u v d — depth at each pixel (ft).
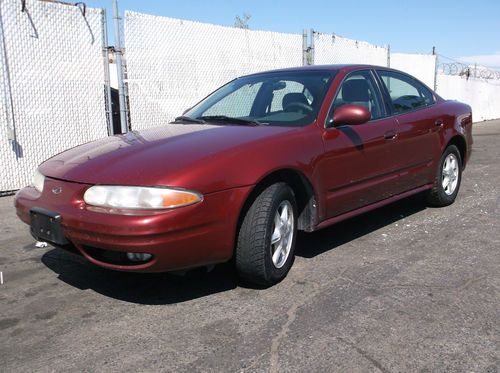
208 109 15.65
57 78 23.71
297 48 35.04
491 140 44.21
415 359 8.86
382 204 15.47
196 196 10.19
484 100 72.28
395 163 15.57
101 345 9.51
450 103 19.31
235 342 9.52
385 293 11.55
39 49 23.00
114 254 10.48
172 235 9.96
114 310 10.96
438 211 18.78
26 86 22.72
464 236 15.75
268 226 11.34
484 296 11.35
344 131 13.67
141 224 9.75
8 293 11.93
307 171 12.30
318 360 8.86
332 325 10.09
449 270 12.93
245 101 15.33
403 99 16.99
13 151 22.61
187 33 28.35
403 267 13.17
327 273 12.80
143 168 10.46
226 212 10.61
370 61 43.27
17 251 15.01
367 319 10.31
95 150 12.21
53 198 11.11
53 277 12.86
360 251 14.47
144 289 12.03
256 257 11.28
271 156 11.50
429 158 17.43
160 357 9.06
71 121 24.35
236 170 10.81
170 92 27.84
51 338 9.80
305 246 14.98
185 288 12.02
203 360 8.93
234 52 30.91
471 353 9.04
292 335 9.72
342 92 14.46
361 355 9.00
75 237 10.43
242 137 11.91
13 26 22.09
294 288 11.91
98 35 24.91
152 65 26.99
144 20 26.45
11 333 10.01
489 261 13.55
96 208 10.28
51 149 23.77
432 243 15.12
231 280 12.44
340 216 13.85
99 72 25.14
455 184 19.38
